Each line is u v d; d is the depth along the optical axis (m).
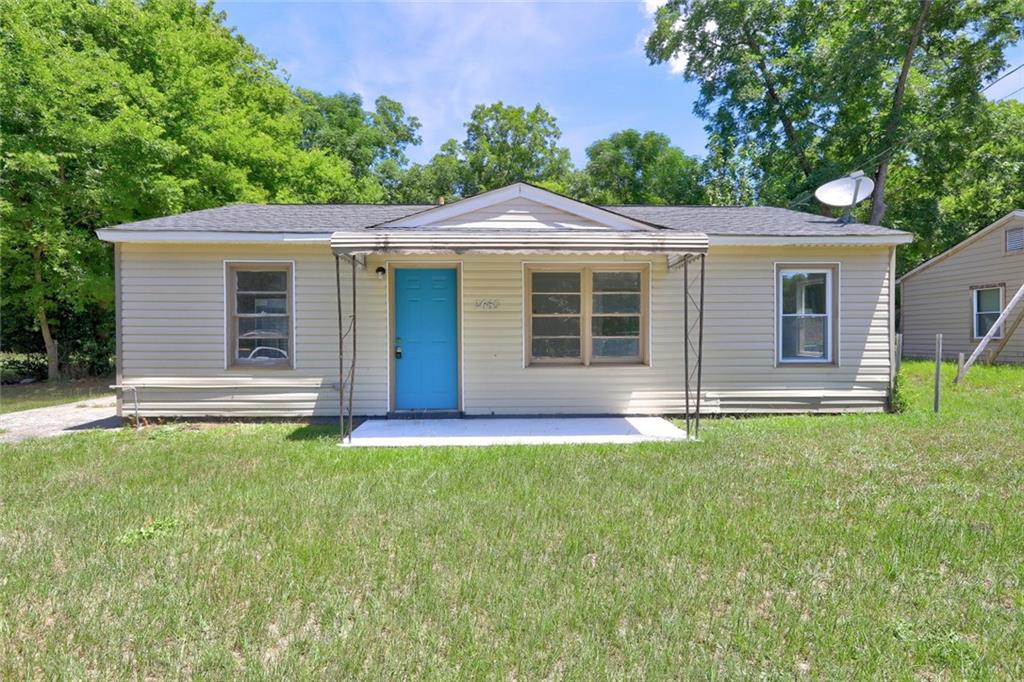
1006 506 4.46
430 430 7.56
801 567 3.41
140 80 13.93
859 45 17.78
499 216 7.93
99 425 8.36
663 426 7.80
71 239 12.79
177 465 5.75
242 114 17.62
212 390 8.22
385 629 2.74
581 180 30.12
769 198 21.06
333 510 4.35
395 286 8.52
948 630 2.75
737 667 2.45
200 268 8.16
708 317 8.59
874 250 8.64
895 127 18.52
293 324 8.29
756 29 21.81
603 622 2.79
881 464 5.67
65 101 12.41
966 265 17.19
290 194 17.59
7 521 4.13
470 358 8.48
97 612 2.86
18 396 11.95
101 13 14.96
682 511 4.34
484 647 2.59
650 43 23.69
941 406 9.12
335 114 31.38
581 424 7.96
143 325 8.12
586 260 8.54
